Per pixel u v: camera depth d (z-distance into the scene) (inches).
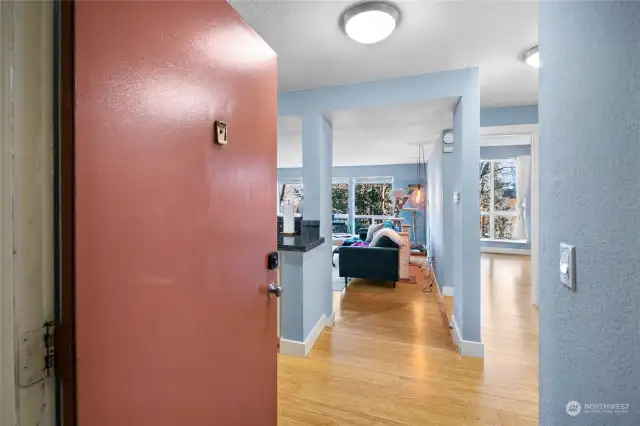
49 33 21.3
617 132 24.6
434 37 70.8
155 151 28.5
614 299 25.4
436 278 178.2
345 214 332.8
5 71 19.3
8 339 19.7
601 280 27.0
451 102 93.5
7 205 19.6
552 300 36.2
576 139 30.7
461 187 90.8
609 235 25.9
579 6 29.9
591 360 28.6
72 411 21.9
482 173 276.5
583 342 29.8
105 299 24.0
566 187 32.8
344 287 164.9
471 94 87.3
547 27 37.2
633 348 23.4
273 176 51.7
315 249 102.4
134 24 26.4
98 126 23.2
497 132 127.1
